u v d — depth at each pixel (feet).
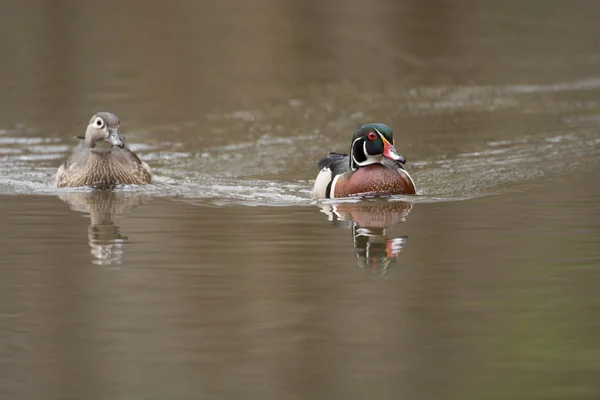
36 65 92.58
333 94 82.94
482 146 63.82
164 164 61.16
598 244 38.88
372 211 46.88
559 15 118.62
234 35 107.76
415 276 34.83
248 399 24.40
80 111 75.77
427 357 26.94
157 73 89.66
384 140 50.39
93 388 25.14
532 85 85.05
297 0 129.90
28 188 54.65
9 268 36.78
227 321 30.14
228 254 38.45
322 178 52.24
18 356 27.45
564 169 56.44
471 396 24.35
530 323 29.37
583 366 26.16
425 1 128.36
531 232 41.34
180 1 128.98
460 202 48.65
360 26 112.98
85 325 29.94
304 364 26.63
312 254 38.32
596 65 92.17
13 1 125.70
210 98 81.15
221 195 52.06
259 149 65.00
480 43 103.55
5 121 72.69
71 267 36.81
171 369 26.37
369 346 27.84
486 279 34.19
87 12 120.37
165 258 38.01
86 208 48.75
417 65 94.07
